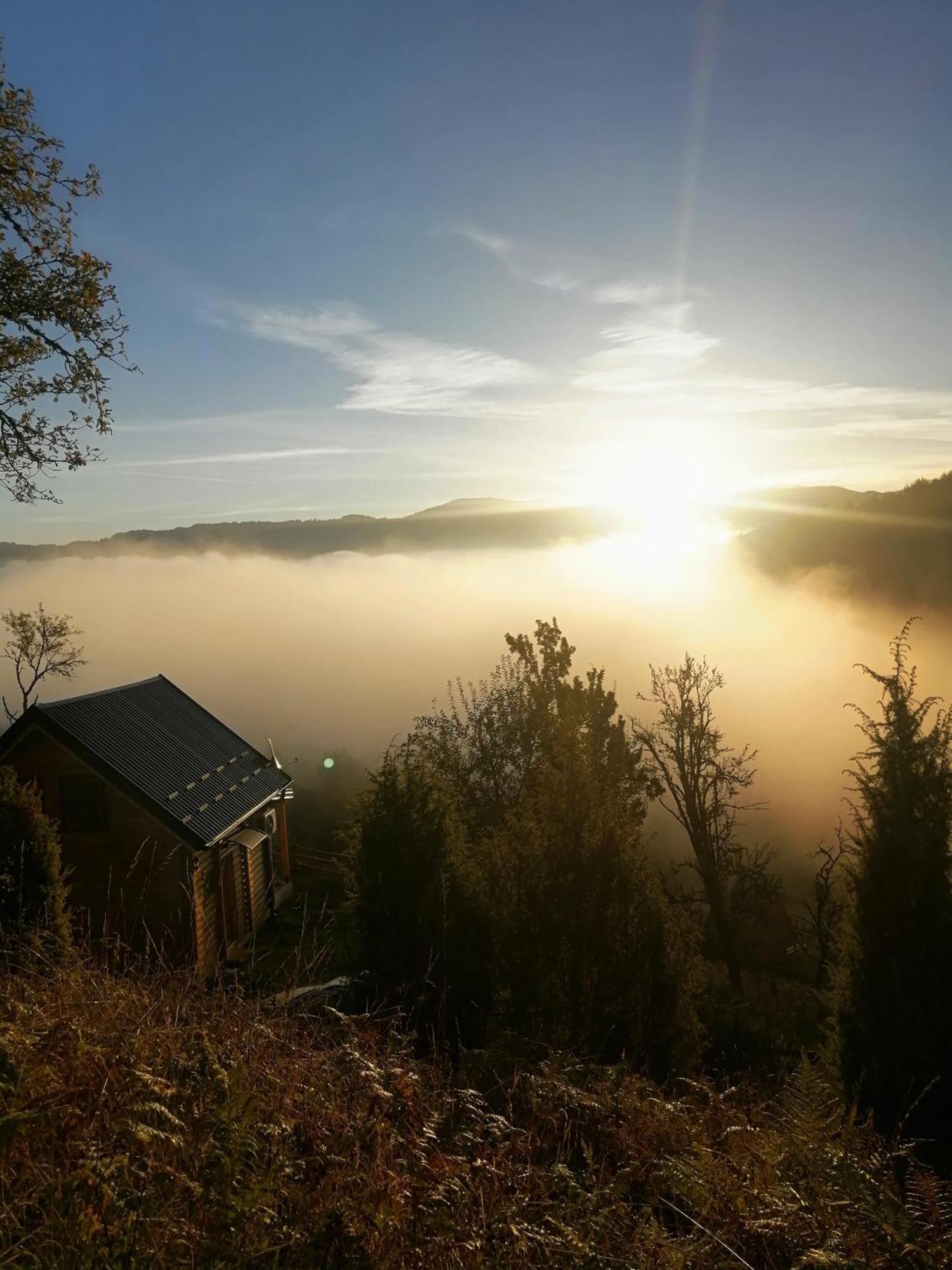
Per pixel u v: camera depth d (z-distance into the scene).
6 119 12.40
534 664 21.06
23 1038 3.60
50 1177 2.62
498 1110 4.84
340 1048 4.32
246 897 21.70
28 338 13.09
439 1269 2.81
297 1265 2.61
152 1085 3.14
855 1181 3.58
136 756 20.25
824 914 22.94
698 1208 3.63
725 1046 12.24
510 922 9.06
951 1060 7.78
